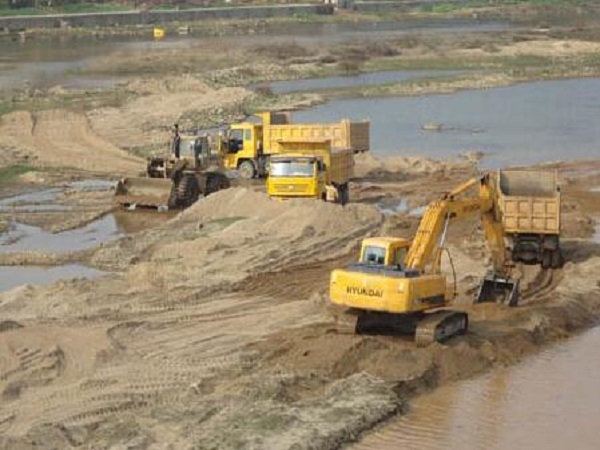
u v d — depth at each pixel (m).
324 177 59.03
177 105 106.19
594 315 41.59
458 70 143.38
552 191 49.50
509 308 40.66
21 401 31.80
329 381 33.22
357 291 35.31
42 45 183.00
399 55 160.75
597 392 33.41
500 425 30.81
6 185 70.19
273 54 158.75
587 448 29.34
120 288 43.75
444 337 36.16
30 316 39.94
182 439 28.42
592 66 143.50
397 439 29.69
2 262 49.91
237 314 40.34
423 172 74.06
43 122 91.94
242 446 28.02
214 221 55.66
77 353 35.47
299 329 38.12
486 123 97.94
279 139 67.44
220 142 71.12
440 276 36.47
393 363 34.25
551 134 91.44
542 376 34.78
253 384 32.22
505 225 47.53
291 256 48.84
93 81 129.38
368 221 55.59
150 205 62.19
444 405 32.22
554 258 47.78
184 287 43.53
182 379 33.31
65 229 57.28
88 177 73.00
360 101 115.19
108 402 31.45
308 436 28.73
